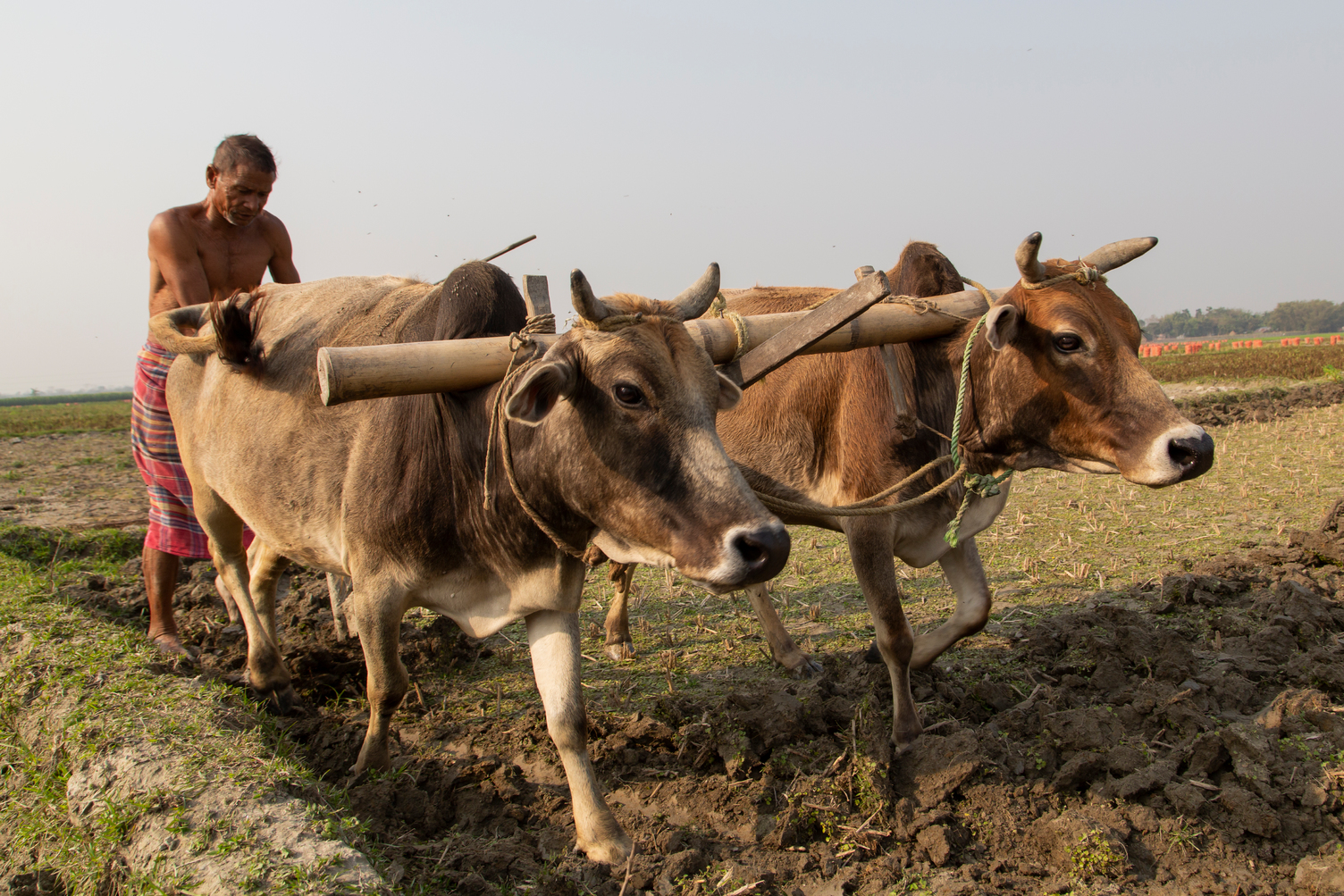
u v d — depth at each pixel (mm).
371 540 3236
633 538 2738
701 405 2664
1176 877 2885
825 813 3172
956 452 3764
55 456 18250
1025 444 3688
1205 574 5492
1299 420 13883
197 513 4336
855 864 3000
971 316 3820
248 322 3709
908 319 3715
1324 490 8219
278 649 4391
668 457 2621
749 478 3877
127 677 3578
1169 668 4090
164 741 3021
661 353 2660
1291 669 4098
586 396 2691
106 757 2963
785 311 4465
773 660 4840
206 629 5309
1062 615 5051
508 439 2928
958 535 3965
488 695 4508
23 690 3594
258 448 3689
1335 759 3375
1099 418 3424
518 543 3082
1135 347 3539
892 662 3760
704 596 5992
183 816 2600
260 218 4898
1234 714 3812
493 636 5379
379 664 3332
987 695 4066
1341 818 3090
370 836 3010
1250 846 3002
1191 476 3221
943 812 3156
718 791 3412
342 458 3391
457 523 3148
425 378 2871
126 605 5852
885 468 3869
